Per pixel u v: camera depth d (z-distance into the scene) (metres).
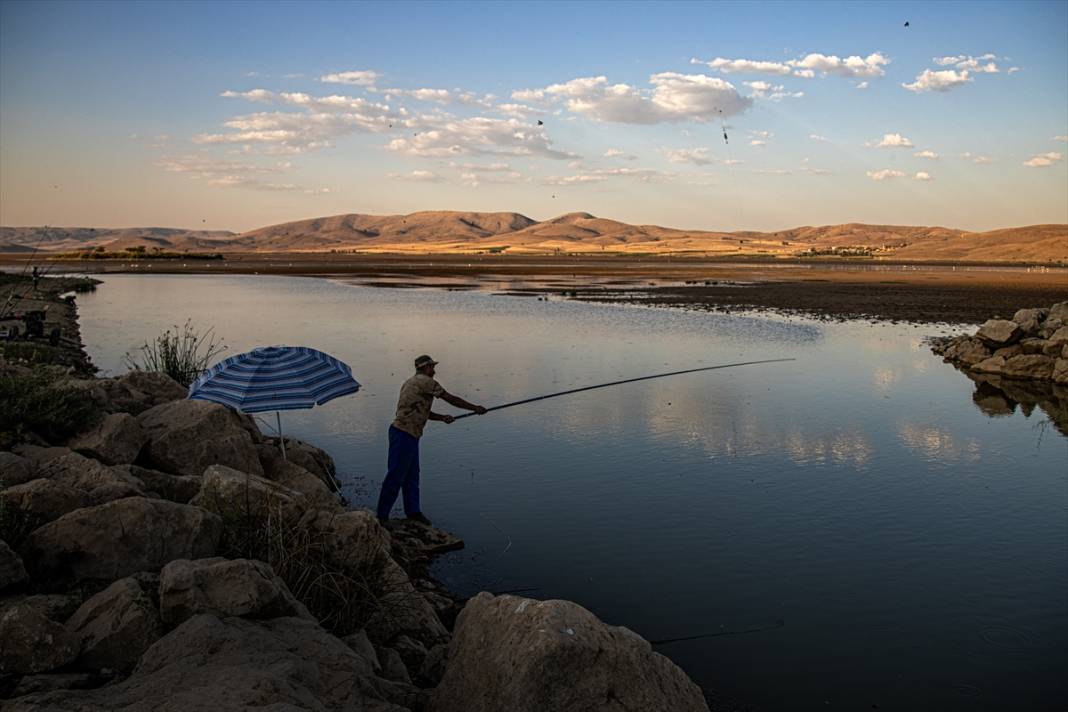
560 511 10.45
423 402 10.05
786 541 9.48
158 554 6.02
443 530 9.68
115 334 29.02
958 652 6.95
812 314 39.97
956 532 9.85
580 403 17.41
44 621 4.70
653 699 4.62
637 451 13.47
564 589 8.12
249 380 8.92
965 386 20.45
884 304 46.56
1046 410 17.53
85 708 3.88
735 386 19.67
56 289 51.19
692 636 7.16
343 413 16.16
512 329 31.67
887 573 8.60
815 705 6.12
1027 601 7.96
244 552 6.43
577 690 4.44
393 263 124.12
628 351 25.30
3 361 11.73
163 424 9.97
